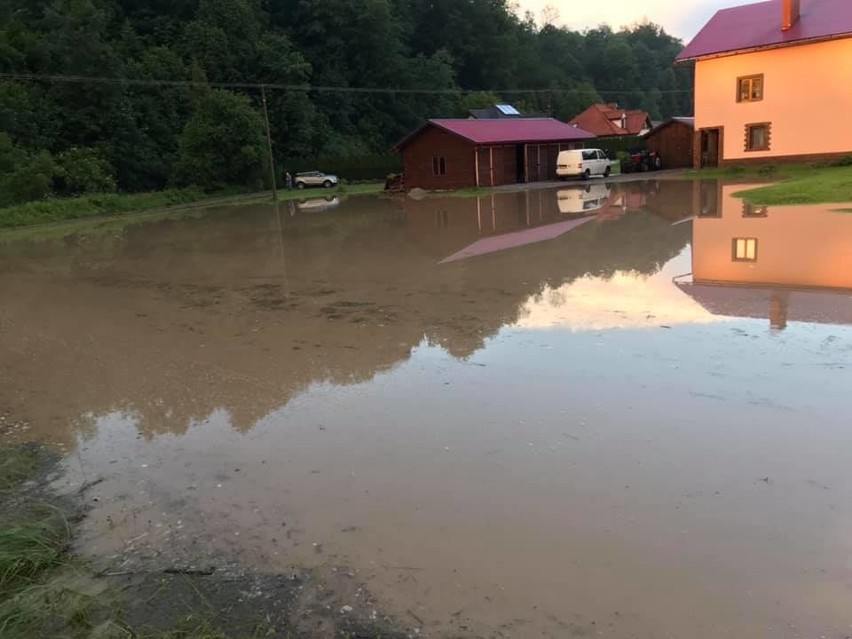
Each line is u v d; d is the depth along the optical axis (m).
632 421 4.90
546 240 13.86
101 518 4.12
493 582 3.27
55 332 8.87
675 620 2.95
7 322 9.62
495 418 5.12
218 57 61.25
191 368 6.89
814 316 7.07
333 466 4.55
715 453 4.37
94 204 34.06
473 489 4.13
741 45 31.08
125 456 4.97
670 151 41.69
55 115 47.84
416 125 71.75
